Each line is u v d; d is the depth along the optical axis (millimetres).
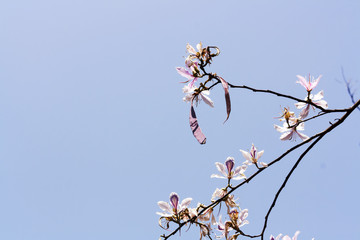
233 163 2182
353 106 2053
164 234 2104
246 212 2176
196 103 2045
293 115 2139
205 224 2139
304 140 2117
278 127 2158
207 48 2012
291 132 2148
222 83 1977
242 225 2160
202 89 2029
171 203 2133
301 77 2086
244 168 2172
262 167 2131
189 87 2045
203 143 2018
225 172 2178
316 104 2115
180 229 2107
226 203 2160
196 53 2018
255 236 2143
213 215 2148
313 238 2203
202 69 2014
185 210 2125
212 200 2162
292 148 2098
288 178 2100
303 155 2090
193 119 2041
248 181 2131
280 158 2107
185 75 2033
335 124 2070
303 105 2111
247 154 2166
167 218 2117
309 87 2082
